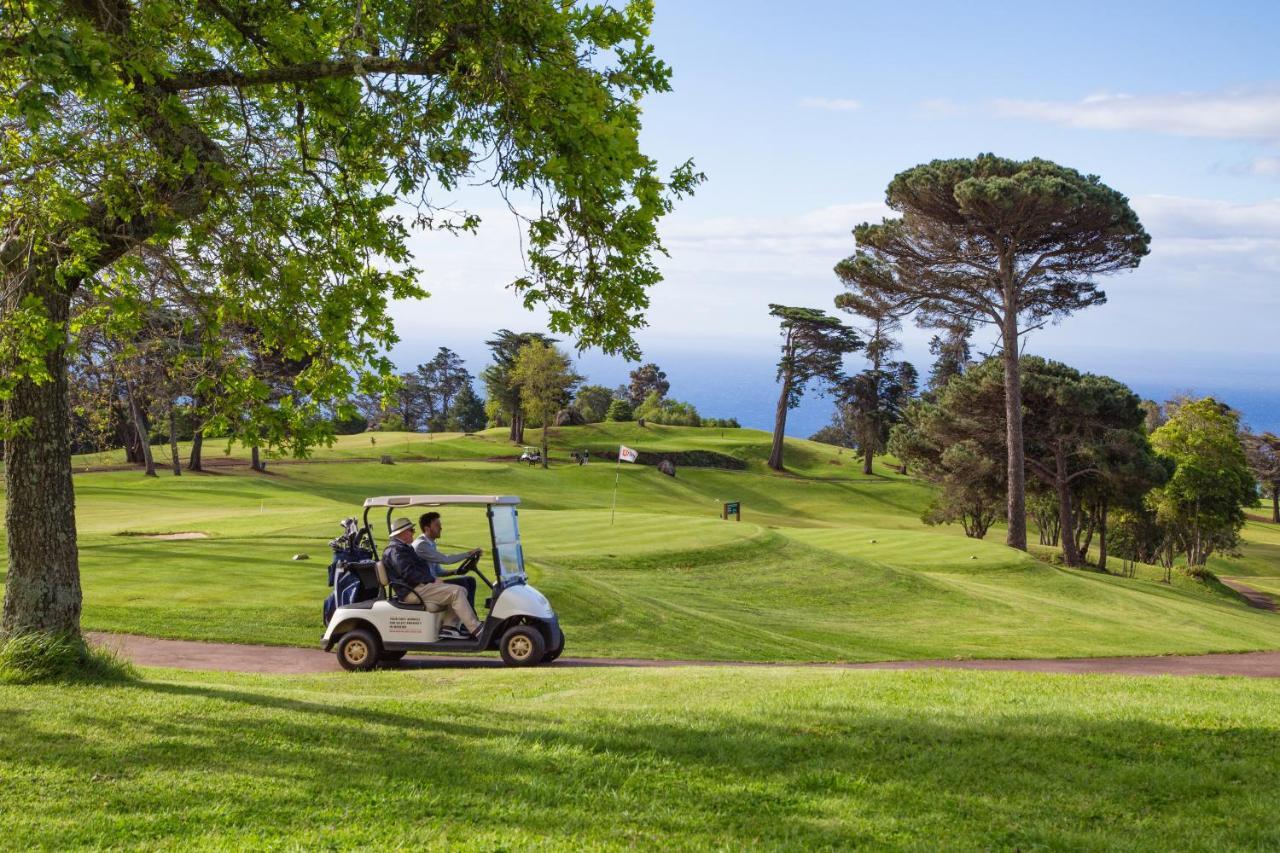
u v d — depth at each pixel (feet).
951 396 183.11
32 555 32.83
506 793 20.76
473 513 102.42
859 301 165.07
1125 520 221.25
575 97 28.73
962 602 95.25
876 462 322.34
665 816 19.24
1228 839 17.98
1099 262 150.71
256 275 30.27
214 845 17.31
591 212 29.99
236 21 30.63
